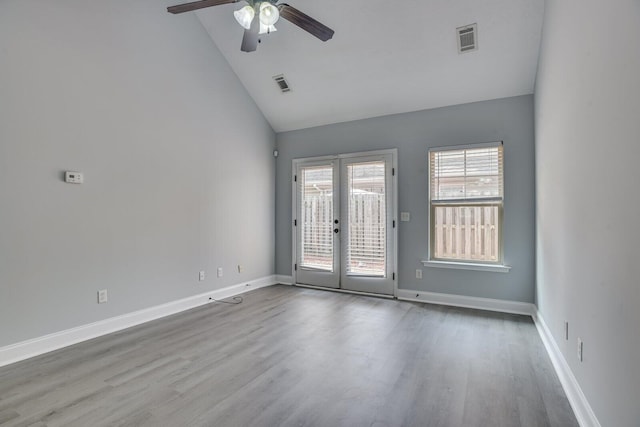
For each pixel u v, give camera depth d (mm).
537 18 3072
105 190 3057
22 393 2041
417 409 1890
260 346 2785
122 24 3197
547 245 2859
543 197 3066
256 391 2076
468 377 2262
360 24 3545
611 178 1433
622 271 1313
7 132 2439
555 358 2443
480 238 3898
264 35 3951
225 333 3084
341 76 4148
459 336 3010
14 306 2477
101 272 3031
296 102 4723
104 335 3020
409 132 4289
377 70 3943
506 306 3736
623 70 1299
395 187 4352
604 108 1514
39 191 2611
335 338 2961
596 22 1617
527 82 3580
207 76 4137
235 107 4582
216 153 4266
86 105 2914
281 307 3943
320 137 4961
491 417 1818
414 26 3416
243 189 4707
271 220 5273
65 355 2592
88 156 2926
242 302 4164
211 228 4188
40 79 2615
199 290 4023
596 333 1610
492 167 3836
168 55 3643
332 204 4852
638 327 1169
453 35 3391
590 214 1717
